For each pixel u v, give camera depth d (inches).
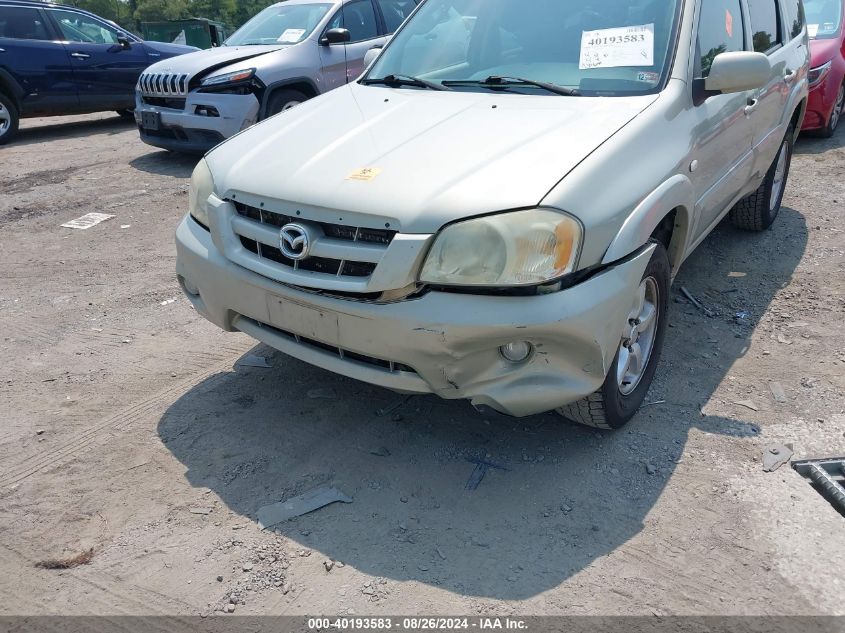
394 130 121.0
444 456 120.5
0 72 380.2
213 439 126.0
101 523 107.0
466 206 98.4
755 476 114.3
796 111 213.0
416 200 100.3
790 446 121.3
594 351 102.9
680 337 158.2
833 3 340.5
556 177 102.0
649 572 96.5
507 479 114.9
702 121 134.3
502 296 97.7
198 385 143.3
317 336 108.3
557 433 126.0
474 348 99.6
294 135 126.6
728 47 156.9
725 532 103.1
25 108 394.9
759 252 204.8
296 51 321.1
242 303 116.3
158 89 315.9
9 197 281.4
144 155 351.3
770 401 134.3
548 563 98.3
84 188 292.8
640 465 117.4
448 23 158.1
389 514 107.8
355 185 105.3
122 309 180.2
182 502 111.0
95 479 116.4
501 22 149.2
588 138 111.3
